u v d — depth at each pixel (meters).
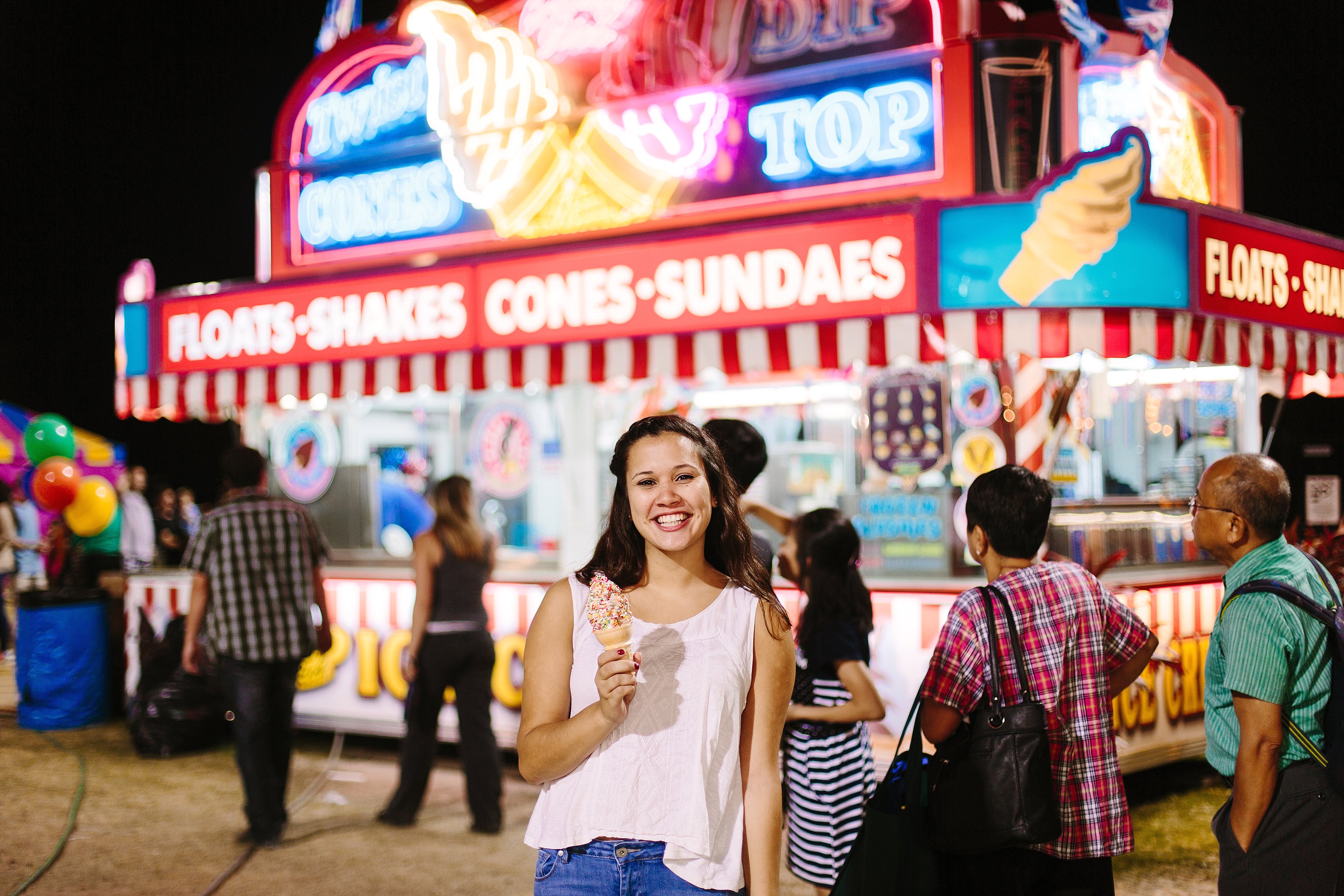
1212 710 2.46
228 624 4.62
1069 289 4.43
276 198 7.00
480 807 4.85
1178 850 4.45
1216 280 4.80
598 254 5.24
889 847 2.34
